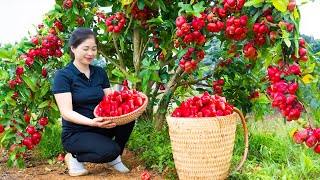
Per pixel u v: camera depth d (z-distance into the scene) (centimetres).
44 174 392
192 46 354
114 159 370
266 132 491
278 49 301
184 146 334
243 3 315
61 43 441
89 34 361
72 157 380
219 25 336
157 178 367
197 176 335
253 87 467
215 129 327
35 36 439
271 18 313
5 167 422
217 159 333
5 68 412
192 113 342
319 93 300
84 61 365
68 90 362
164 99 462
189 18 354
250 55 340
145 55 480
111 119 341
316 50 557
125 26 443
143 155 397
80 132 371
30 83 411
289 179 324
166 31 434
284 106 294
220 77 462
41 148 468
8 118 407
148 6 422
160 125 475
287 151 408
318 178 336
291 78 294
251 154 423
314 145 289
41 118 425
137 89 480
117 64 500
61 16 458
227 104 348
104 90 394
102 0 438
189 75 464
